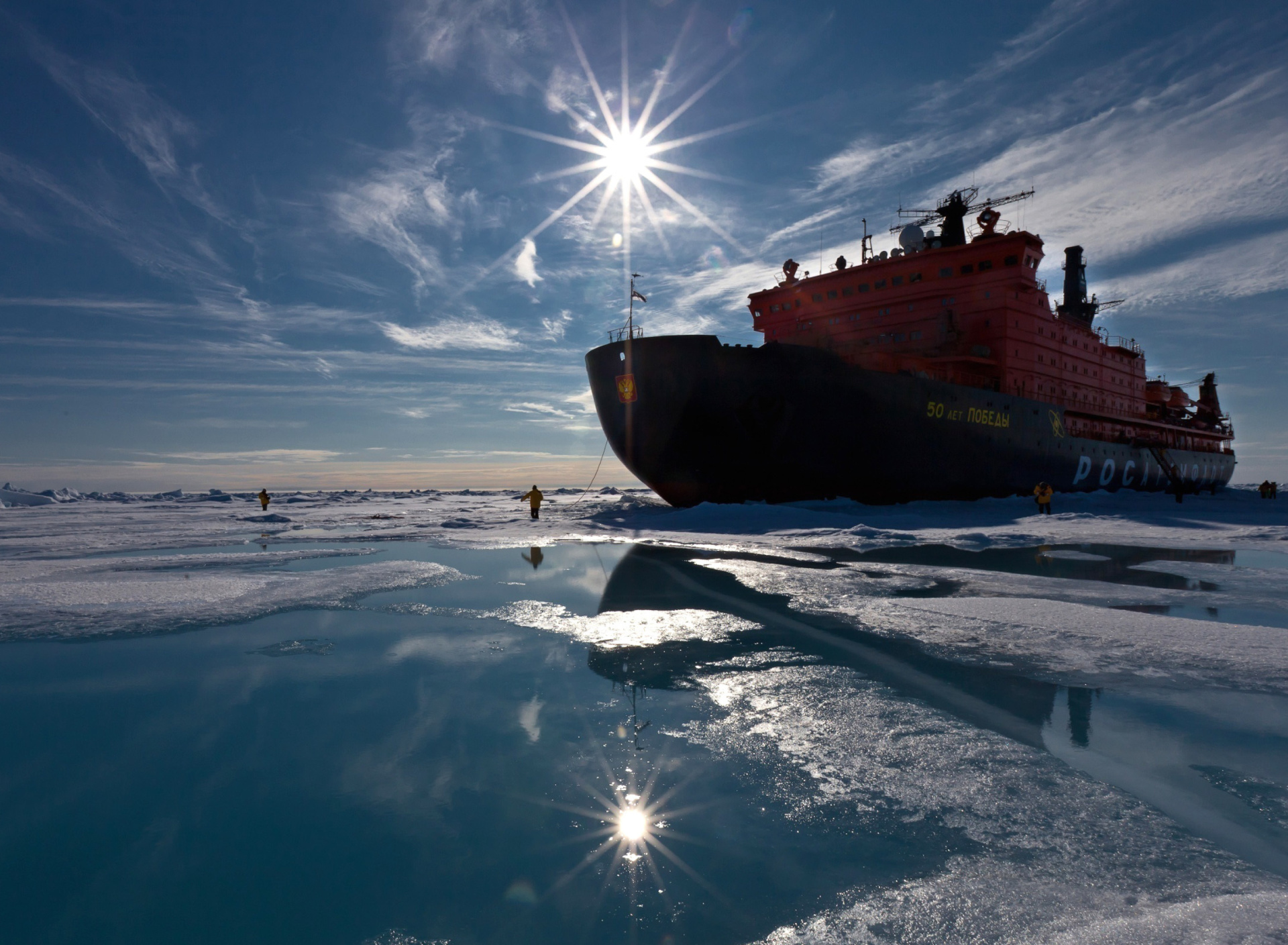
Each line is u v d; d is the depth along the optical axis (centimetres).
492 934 233
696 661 603
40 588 1035
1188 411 4775
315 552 1562
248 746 421
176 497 9781
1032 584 963
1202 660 572
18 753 415
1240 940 218
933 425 2467
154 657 643
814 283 3117
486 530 2177
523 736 432
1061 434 3038
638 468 2473
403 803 344
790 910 246
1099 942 220
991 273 2670
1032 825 309
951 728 434
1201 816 316
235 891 267
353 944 230
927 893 256
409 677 568
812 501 2419
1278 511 2509
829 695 503
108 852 301
